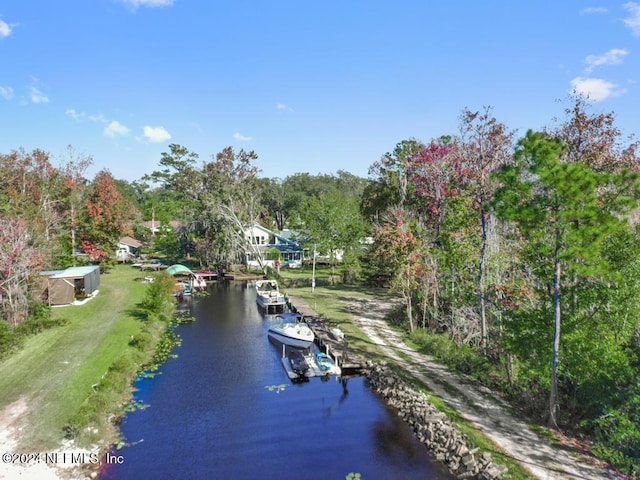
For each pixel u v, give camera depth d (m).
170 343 31.08
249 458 16.67
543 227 17.75
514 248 28.20
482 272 26.39
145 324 32.66
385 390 22.61
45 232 42.97
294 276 60.56
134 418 19.81
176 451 17.06
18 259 31.28
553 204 17.06
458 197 31.30
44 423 18.00
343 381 24.62
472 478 15.03
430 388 21.92
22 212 42.62
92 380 22.19
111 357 25.62
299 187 115.19
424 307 32.22
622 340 18.86
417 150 48.34
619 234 18.64
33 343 27.78
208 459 16.55
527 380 20.95
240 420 19.80
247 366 26.78
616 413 15.89
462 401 20.44
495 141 29.86
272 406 21.33
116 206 59.31
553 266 19.39
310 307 40.50
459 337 28.16
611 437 15.86
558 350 18.55
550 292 20.58
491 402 20.45
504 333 22.88
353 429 19.11
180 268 51.19
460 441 16.45
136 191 137.25
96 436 17.34
